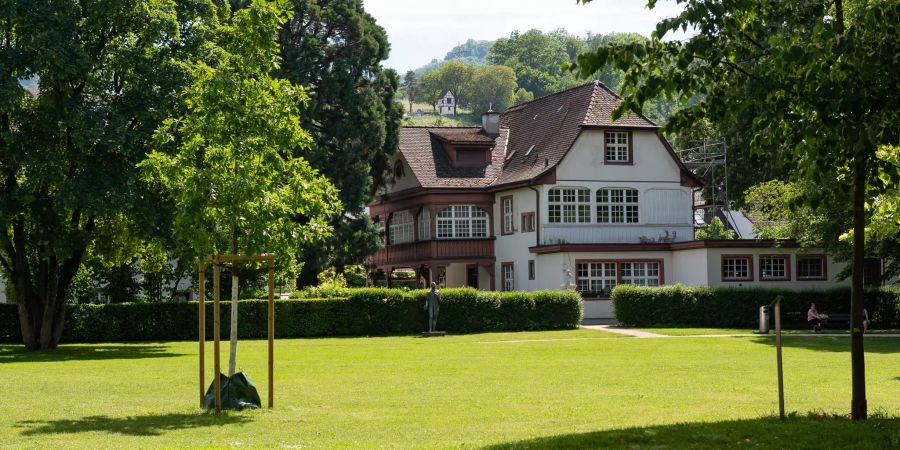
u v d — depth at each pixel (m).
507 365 26.55
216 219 17.34
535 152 55.25
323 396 19.02
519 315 44.09
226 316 41.38
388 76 56.22
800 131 12.84
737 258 48.72
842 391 19.66
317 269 52.12
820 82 12.26
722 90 13.13
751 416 15.50
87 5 32.66
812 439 12.14
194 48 34.34
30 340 35.72
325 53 53.00
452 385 21.20
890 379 22.03
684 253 50.06
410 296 43.44
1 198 32.06
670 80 12.54
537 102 60.84
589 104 53.44
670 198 53.81
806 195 13.98
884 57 11.75
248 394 17.19
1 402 17.97
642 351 31.41
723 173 59.84
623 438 12.50
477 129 60.81
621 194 53.09
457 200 56.03
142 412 16.48
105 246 37.41
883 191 13.64
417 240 58.09
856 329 13.89
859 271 13.79
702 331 41.41
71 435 13.79
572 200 52.44
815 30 12.51
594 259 50.12
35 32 31.50
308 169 18.31
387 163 57.53
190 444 12.87
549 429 14.32
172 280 48.94
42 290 36.00
